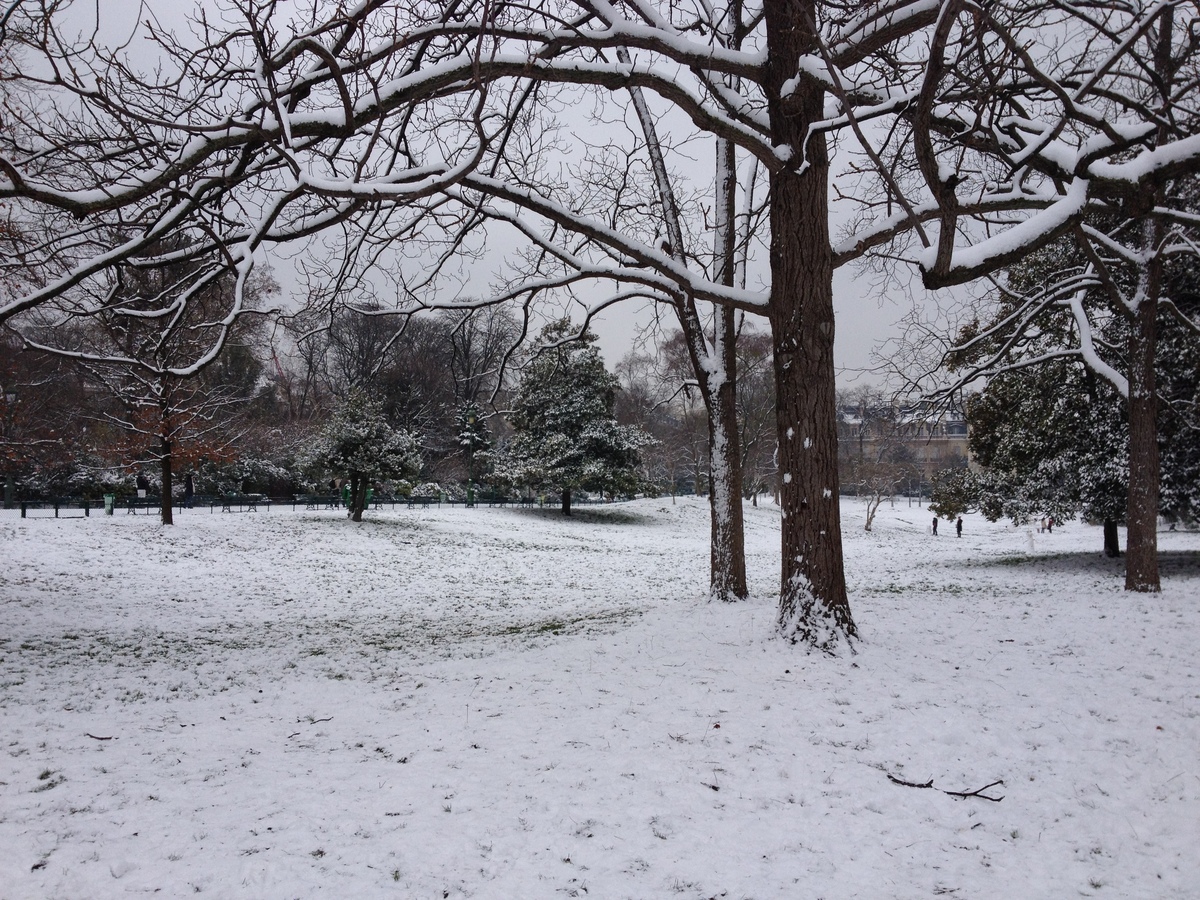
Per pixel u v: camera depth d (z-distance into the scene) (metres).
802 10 5.60
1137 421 13.14
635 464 41.91
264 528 26.97
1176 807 4.61
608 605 15.91
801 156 7.85
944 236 6.56
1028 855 4.07
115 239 8.74
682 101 7.46
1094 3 6.46
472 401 48.81
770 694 6.59
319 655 9.93
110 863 3.71
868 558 28.89
